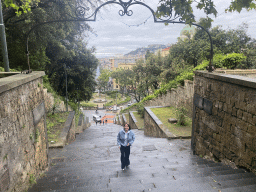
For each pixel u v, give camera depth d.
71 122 12.18
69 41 22.53
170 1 4.21
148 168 4.87
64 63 21.06
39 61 16.64
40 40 14.03
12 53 14.68
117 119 31.84
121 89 81.50
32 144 4.34
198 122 6.34
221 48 22.59
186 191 3.19
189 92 12.62
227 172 4.12
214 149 5.39
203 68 11.36
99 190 3.45
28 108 4.19
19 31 13.05
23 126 3.83
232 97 4.52
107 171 4.93
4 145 2.98
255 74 8.48
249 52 21.42
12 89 3.40
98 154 7.69
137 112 21.17
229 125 4.68
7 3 3.96
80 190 3.58
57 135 10.02
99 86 84.81
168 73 29.19
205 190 3.01
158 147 7.86
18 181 3.48
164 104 18.27
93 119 48.38
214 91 5.29
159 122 11.23
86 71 24.16
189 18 4.32
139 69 41.59
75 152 7.94
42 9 11.63
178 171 4.52
